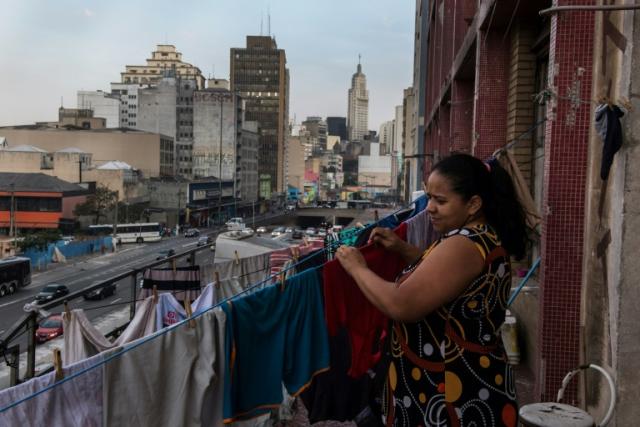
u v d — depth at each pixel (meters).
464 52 12.72
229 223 96.56
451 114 16.09
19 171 80.88
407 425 2.01
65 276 50.09
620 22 4.38
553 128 5.09
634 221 4.22
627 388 4.28
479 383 1.90
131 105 153.62
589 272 4.89
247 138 128.25
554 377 5.12
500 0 8.34
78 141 98.75
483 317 1.90
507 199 2.00
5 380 19.73
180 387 3.74
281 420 5.47
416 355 1.98
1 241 52.88
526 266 8.94
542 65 8.92
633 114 4.17
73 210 72.12
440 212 2.01
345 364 3.91
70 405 3.66
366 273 1.95
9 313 35.56
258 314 3.71
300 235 70.19
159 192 92.19
